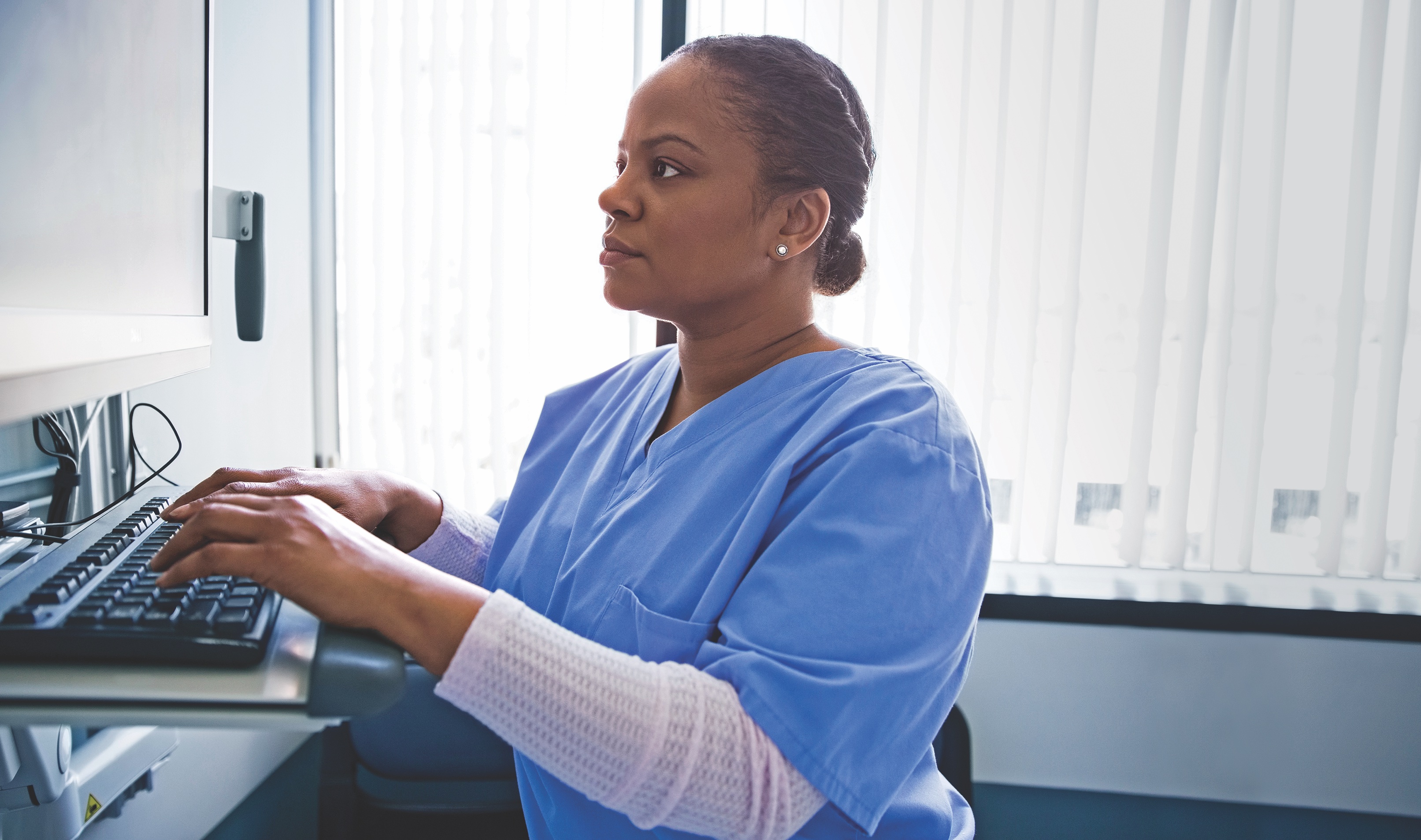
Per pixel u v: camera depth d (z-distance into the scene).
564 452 0.88
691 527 0.66
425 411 1.74
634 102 0.71
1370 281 1.56
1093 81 1.55
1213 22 1.51
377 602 0.47
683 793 0.47
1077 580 1.71
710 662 0.54
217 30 1.45
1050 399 1.63
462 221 1.70
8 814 0.81
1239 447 1.60
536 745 0.47
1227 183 1.55
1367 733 1.58
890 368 0.70
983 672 1.63
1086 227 1.59
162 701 0.39
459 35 1.68
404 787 1.12
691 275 0.70
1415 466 1.60
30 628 0.41
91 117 0.64
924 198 1.60
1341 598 1.63
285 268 1.66
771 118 0.68
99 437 1.12
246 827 1.51
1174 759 1.62
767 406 0.71
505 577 0.80
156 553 0.56
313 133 1.71
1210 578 1.71
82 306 0.63
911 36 1.59
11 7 0.51
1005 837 1.57
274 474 0.75
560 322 1.72
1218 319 1.58
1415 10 1.50
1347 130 1.52
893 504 0.57
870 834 0.51
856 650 0.52
